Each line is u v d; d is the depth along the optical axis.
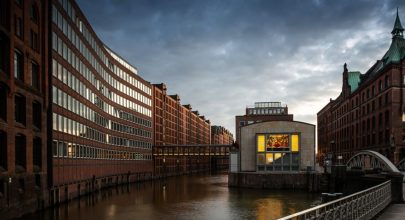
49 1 46.09
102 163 73.25
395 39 79.75
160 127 122.06
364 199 16.62
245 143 77.94
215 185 83.19
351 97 100.69
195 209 46.03
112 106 81.81
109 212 43.56
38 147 42.88
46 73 44.75
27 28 40.03
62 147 50.16
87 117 63.47
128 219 39.06
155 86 118.94
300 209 45.28
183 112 156.75
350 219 14.34
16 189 35.88
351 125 100.06
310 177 66.94
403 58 70.62
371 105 82.44
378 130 77.44
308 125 74.31
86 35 63.41
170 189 73.88
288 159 74.50
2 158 34.12
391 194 23.38
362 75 100.69
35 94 41.69
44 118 44.12
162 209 46.19
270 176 71.50
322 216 11.29
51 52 45.97
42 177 42.91
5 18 35.19
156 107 118.38
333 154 120.06
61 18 50.19
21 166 38.19
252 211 43.97
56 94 47.94
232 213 42.66
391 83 70.62
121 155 87.31
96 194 63.75
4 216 33.06
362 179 47.19
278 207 47.06
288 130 75.06
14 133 35.94
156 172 114.56
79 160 58.19
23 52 38.81
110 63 81.00
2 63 34.97
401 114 69.75
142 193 65.81
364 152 55.38
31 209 39.56
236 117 135.50
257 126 77.00
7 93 34.66
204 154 115.00
